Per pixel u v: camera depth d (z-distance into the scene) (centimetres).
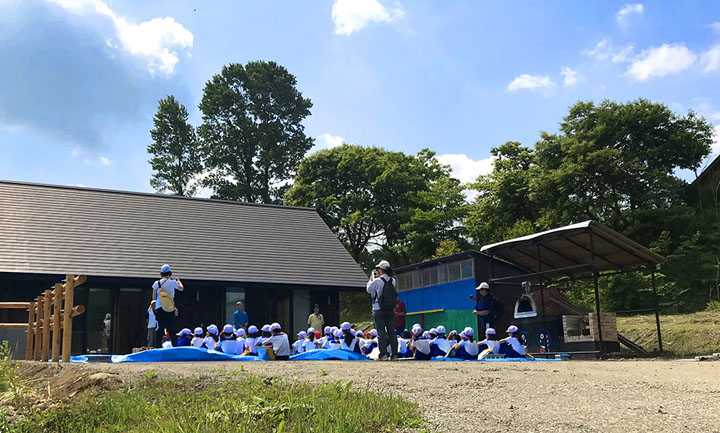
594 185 3272
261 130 5681
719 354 1323
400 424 445
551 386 638
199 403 527
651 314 2445
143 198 2602
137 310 2212
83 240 2138
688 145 3244
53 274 1889
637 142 3341
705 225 3017
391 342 1192
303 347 1520
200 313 2184
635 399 559
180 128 5616
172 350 1139
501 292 1952
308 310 2391
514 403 534
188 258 2238
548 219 3384
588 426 443
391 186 4666
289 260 2456
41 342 1123
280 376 694
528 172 3731
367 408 473
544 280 1986
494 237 3850
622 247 1658
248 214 2756
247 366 824
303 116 5994
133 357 1118
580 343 1579
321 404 477
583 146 3256
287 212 2898
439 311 2036
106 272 1988
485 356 1299
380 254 4962
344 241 4978
